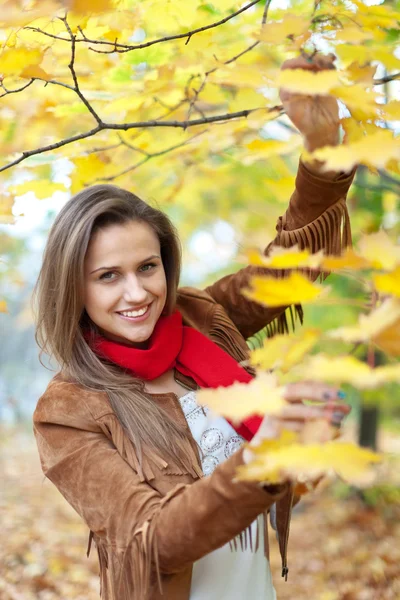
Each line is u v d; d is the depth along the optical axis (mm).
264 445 812
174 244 1484
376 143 812
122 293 1325
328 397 874
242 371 1468
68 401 1295
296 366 860
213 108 2158
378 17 1297
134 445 1250
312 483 1021
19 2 1132
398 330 741
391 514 4566
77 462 1220
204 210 3828
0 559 4129
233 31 1868
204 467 1352
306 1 1697
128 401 1300
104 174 1945
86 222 1296
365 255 825
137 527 1077
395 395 4137
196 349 1481
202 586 1279
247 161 1582
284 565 1435
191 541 981
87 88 1848
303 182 1329
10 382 12430
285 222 1446
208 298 1684
